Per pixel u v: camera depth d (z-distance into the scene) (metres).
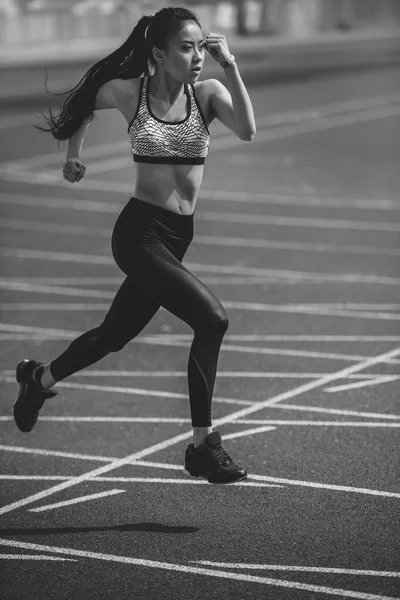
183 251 8.27
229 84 7.89
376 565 7.39
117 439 10.59
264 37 79.81
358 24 89.50
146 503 8.79
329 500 8.74
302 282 17.94
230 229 22.86
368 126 39.62
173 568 7.44
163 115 8.00
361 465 9.58
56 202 26.59
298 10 83.50
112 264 19.80
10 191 28.12
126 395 12.12
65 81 52.00
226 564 7.48
